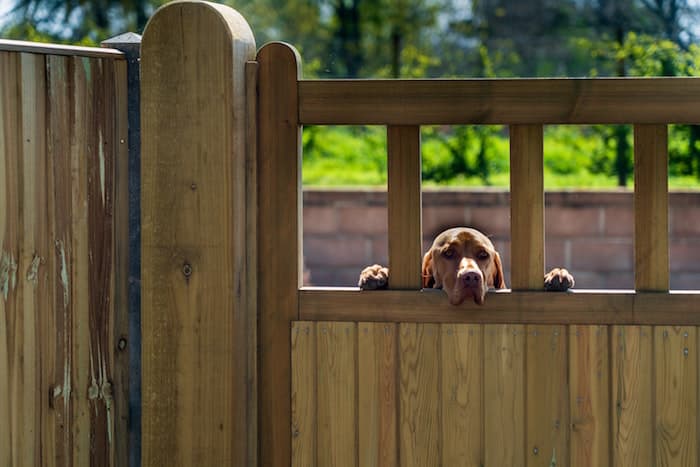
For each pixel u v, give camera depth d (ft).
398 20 45.09
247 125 12.80
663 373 12.33
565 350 12.45
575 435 12.43
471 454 12.59
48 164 12.45
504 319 12.52
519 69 43.06
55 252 12.57
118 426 13.26
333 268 31.09
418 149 12.67
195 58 12.50
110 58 12.98
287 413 12.90
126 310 13.23
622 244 29.58
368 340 12.73
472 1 44.57
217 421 12.66
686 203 29.30
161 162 12.63
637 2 39.65
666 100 12.19
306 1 46.11
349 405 12.79
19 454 12.35
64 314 12.69
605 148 36.29
